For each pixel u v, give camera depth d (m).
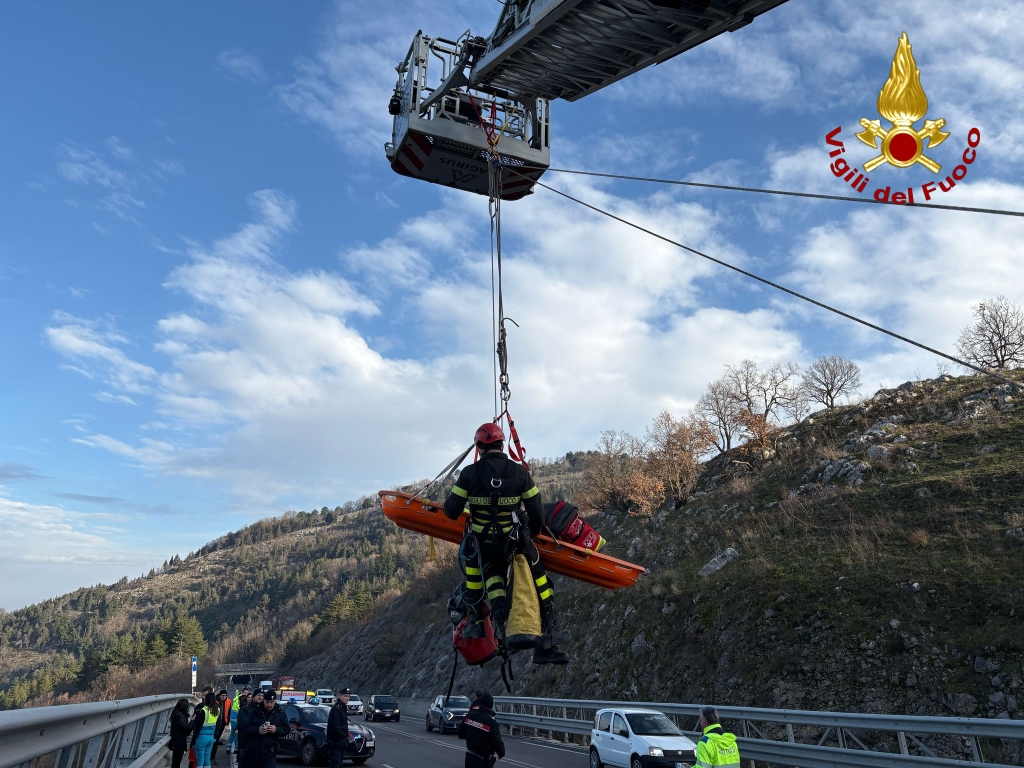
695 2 6.39
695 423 57.25
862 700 21.23
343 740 12.48
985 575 23.73
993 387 43.16
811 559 30.02
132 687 127.56
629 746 16.08
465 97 9.27
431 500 4.98
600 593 41.47
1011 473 30.69
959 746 17.52
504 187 10.31
